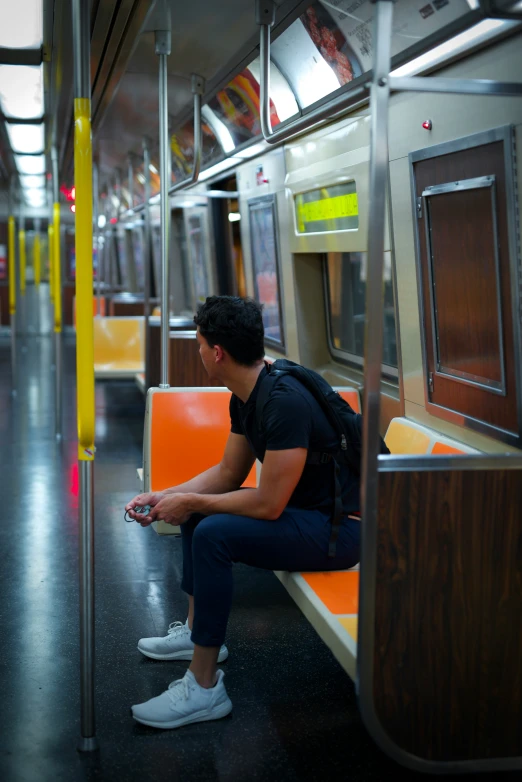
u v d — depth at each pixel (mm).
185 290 10180
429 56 3107
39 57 4828
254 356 3027
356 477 3086
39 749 2785
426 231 3590
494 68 2887
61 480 6711
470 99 3092
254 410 3018
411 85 2244
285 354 6258
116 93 5789
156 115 6461
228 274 8156
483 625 2482
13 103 6195
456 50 2988
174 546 5066
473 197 3168
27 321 19703
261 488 2943
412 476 2387
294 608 4059
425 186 3541
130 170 9375
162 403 4367
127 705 3088
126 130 7410
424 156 3490
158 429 4324
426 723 2488
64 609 4047
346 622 2672
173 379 6449
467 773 2645
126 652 3555
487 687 2506
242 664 3443
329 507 3061
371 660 2422
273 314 6410
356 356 5543
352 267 5535
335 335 5836
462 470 2416
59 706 3084
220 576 2914
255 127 5250
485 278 3143
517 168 2834
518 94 2346
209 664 2979
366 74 3486
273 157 5883
